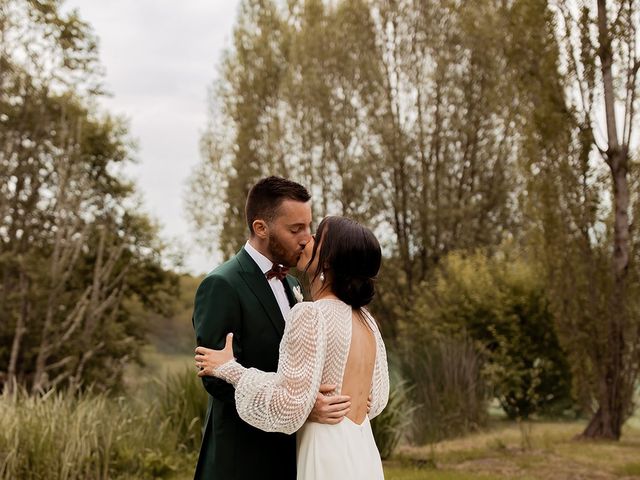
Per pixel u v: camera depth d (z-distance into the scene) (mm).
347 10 19641
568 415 14922
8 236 16016
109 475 6551
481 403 11992
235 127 21859
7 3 15711
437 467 7949
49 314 13859
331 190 19250
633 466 7707
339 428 2621
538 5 10859
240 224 20500
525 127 11258
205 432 3096
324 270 2777
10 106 16203
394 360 12648
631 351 10773
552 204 11078
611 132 10609
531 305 14383
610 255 10961
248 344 2971
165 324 21219
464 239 19422
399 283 20328
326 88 19047
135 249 20922
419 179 19797
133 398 8898
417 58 19656
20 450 6172
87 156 18844
